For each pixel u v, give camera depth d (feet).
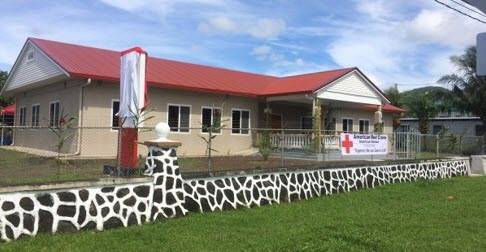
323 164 47.98
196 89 73.56
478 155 77.10
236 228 29.89
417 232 29.63
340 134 54.90
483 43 14.37
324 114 94.17
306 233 28.09
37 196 26.13
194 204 34.32
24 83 77.15
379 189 50.57
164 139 32.78
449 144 77.41
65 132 49.08
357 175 51.06
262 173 40.19
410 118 148.56
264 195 39.91
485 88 125.39
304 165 45.60
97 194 28.76
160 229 28.94
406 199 43.91
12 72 82.53
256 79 93.25
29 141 53.01
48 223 26.43
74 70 61.36
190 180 34.42
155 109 70.23
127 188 30.27
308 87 78.18
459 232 29.91
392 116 115.44
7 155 33.88
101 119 64.18
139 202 30.78
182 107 73.67
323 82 78.64
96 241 25.64
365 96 87.40
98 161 43.39
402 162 58.80
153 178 31.76
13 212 25.09
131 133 38.91
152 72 74.69
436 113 140.15
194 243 25.84
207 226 30.12
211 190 35.73
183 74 79.82
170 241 26.20
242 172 38.40
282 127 90.07
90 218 28.22
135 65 41.14
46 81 69.87
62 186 27.12
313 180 45.29
